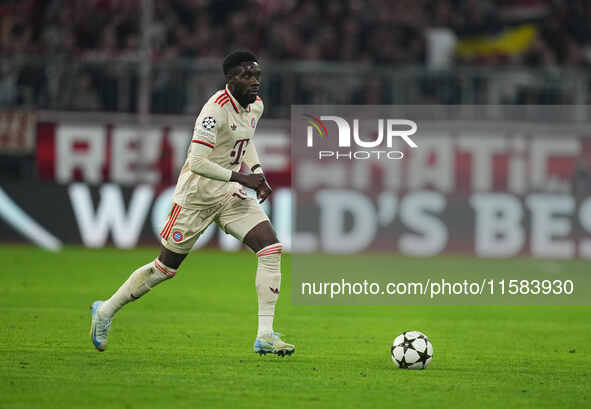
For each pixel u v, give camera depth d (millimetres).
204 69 59188
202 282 43812
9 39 69500
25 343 25672
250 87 22594
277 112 59625
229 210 23453
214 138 22484
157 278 23641
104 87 59531
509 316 36031
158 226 57562
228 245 58344
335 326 31906
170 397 18781
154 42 69000
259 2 73875
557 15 77375
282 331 30250
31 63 59594
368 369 22812
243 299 38406
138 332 28656
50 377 20625
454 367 23484
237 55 22641
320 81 60125
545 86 60656
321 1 74312
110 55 66188
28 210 56781
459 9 77625
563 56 75312
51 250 55219
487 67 69562
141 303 36375
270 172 58312
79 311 33281
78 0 70688
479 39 76375
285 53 69562
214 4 74250
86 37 69812
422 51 72062
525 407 18609
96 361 22969
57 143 57594
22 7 70375
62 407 17656
